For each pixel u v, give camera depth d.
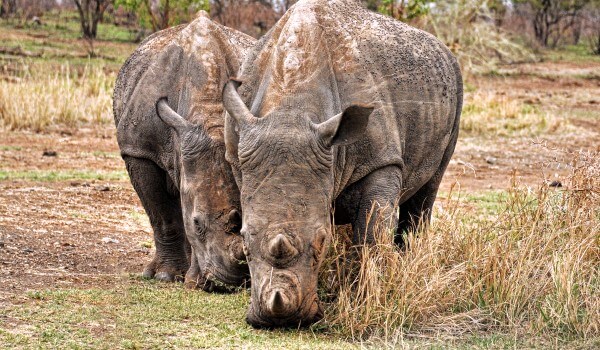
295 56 17.41
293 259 15.56
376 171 18.83
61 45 85.75
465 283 18.66
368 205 18.72
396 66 19.84
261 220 15.70
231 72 21.00
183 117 20.47
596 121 63.78
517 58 112.00
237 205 18.94
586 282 18.80
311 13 18.45
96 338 16.14
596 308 17.66
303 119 16.42
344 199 19.02
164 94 21.50
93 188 33.44
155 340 16.12
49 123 48.50
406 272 17.59
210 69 20.70
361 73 18.80
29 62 69.12
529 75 100.06
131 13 110.69
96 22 95.44
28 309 17.77
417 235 20.02
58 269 21.88
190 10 70.50
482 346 16.64
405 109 19.86
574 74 106.31
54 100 50.47
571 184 21.59
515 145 50.34
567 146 50.19
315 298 16.08
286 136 16.06
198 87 20.55
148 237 26.81
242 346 15.80
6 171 36.00
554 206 21.00
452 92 22.16
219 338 16.22
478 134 54.06
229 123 17.30
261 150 16.02
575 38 153.50
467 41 83.81
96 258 23.58
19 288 19.61
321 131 16.08
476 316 17.98
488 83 85.94
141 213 29.94
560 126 57.59
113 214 29.45
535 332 17.42
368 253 17.72
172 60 21.70
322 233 15.79
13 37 88.31
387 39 20.16
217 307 18.25
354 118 15.89
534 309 18.22
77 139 45.59
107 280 21.08
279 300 14.99
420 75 20.48
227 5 85.69
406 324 17.41
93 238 25.89
